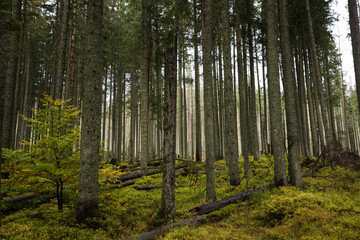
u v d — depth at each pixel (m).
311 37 15.52
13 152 6.78
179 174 14.74
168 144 7.01
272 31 10.55
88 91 6.94
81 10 17.88
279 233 5.04
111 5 22.08
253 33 18.08
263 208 6.89
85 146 6.71
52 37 22.38
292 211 5.92
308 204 6.24
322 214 5.62
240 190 10.13
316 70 14.95
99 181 7.77
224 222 6.46
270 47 10.52
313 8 18.34
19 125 24.09
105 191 7.83
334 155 13.87
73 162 7.38
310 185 9.57
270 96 10.44
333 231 4.70
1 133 5.74
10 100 11.84
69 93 14.27
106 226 6.46
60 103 7.16
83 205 6.44
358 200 7.09
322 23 18.89
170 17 18.14
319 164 13.75
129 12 20.55
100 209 7.34
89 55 7.10
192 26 18.52
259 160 17.03
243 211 7.24
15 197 7.96
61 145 6.98
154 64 19.17
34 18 19.55
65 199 7.70
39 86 27.70
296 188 9.33
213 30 17.30
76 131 7.38
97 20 7.27
